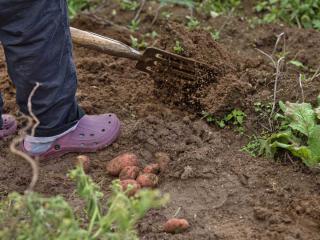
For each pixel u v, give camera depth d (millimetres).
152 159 3992
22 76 3549
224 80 4332
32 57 3469
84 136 3994
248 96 4352
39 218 2562
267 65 4883
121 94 4641
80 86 4730
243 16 5859
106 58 5094
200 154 3920
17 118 4355
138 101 4562
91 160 3982
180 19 5699
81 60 4996
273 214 3471
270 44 5355
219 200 3633
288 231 3359
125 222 2549
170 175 3797
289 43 5285
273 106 4277
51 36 3471
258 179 3775
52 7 3428
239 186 3729
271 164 3918
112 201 2746
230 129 4270
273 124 4223
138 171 3762
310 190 3688
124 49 4297
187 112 4426
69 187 3732
